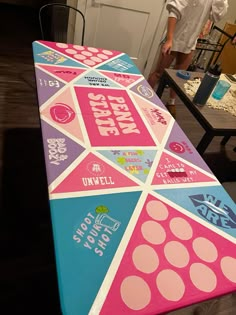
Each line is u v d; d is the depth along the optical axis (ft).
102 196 2.53
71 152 2.92
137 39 9.53
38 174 5.76
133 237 2.25
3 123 6.91
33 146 6.43
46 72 4.28
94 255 2.06
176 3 6.88
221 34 10.53
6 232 4.61
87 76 4.46
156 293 1.93
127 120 3.69
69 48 5.26
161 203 2.62
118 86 4.43
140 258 2.12
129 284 1.93
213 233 2.47
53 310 3.83
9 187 5.33
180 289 1.99
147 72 10.64
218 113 4.92
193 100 5.05
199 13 7.18
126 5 8.50
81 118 3.47
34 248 4.50
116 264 2.04
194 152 3.45
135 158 3.08
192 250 2.28
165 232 2.37
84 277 1.91
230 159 7.97
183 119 9.23
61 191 2.47
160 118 3.93
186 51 8.00
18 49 10.59
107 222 2.32
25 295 3.92
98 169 2.80
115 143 3.22
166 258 2.17
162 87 6.30
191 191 2.86
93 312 1.74
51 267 4.33
